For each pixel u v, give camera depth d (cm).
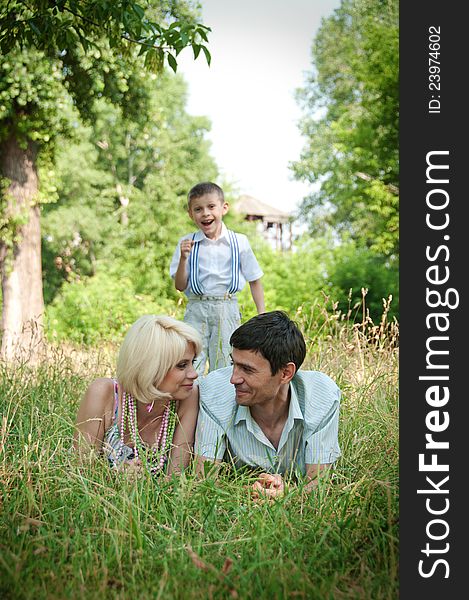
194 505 275
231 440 323
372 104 2080
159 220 2672
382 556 242
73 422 386
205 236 492
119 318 962
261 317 300
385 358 524
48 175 1290
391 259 2189
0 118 1181
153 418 329
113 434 327
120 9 430
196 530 264
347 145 2239
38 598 208
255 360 294
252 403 302
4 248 1272
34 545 240
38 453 319
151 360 309
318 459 315
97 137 2855
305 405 319
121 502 271
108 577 224
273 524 256
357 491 287
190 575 222
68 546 243
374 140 2103
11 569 215
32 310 1278
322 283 1254
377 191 2047
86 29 470
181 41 422
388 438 355
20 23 457
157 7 1235
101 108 2659
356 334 547
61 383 475
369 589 216
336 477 312
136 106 1384
